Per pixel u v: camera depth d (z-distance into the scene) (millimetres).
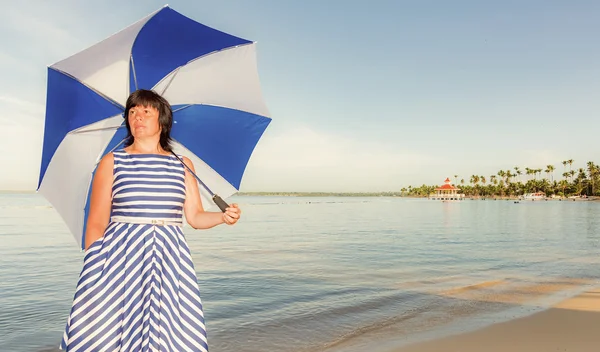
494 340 5648
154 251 2268
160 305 2227
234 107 2908
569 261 13172
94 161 2582
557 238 21312
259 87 2922
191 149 2861
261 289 8891
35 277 10273
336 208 69000
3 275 10508
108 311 2184
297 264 12430
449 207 78500
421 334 5941
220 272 10992
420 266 12141
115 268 2223
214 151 2908
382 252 15320
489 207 78938
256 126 2990
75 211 2576
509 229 27594
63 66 2344
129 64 2562
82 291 2199
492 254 14844
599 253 15195
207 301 7859
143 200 2297
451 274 10805
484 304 7645
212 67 2783
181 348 2229
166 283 2262
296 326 6352
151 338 2166
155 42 2537
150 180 2332
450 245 17797
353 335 5930
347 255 14500
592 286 9289
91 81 2469
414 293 8531
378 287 9117
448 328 6211
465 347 5391
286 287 9102
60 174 2488
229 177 2955
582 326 6277
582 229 27562
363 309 7316
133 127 2455
